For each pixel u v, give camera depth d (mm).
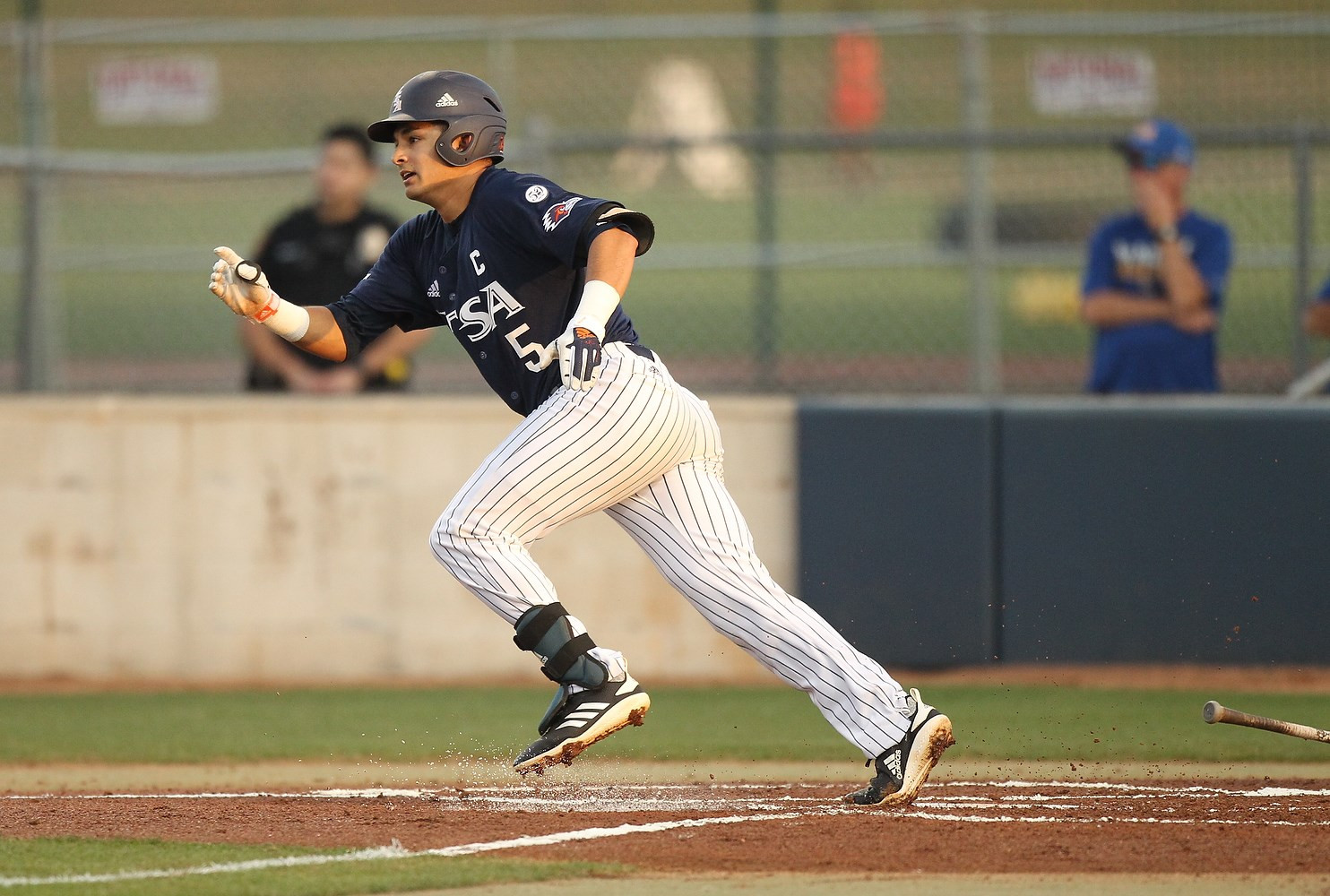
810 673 13680
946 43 51344
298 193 42125
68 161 28234
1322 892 11352
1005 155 46438
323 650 24672
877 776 13719
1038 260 30281
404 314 14898
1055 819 14094
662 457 13414
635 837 13258
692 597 13828
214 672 24672
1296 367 26859
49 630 24734
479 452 24625
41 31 28922
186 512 24734
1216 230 27234
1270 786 16109
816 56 59938
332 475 24688
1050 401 23984
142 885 11469
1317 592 23359
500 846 12883
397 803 15281
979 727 20141
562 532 24438
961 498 23828
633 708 13492
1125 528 23625
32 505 24750
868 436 23984
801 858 12430
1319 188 44469
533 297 13414
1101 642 23672
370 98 58906
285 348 27797
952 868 12109
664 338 49688
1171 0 44938
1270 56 34969
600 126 60344
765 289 28625
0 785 17062
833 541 24047
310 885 11484
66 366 45031
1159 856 12531
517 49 59656
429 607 24672
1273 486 23406
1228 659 23500
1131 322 27062
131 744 19609
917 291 54844
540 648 13305
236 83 58312
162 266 29391
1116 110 35500
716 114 60875
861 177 49656
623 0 63125
